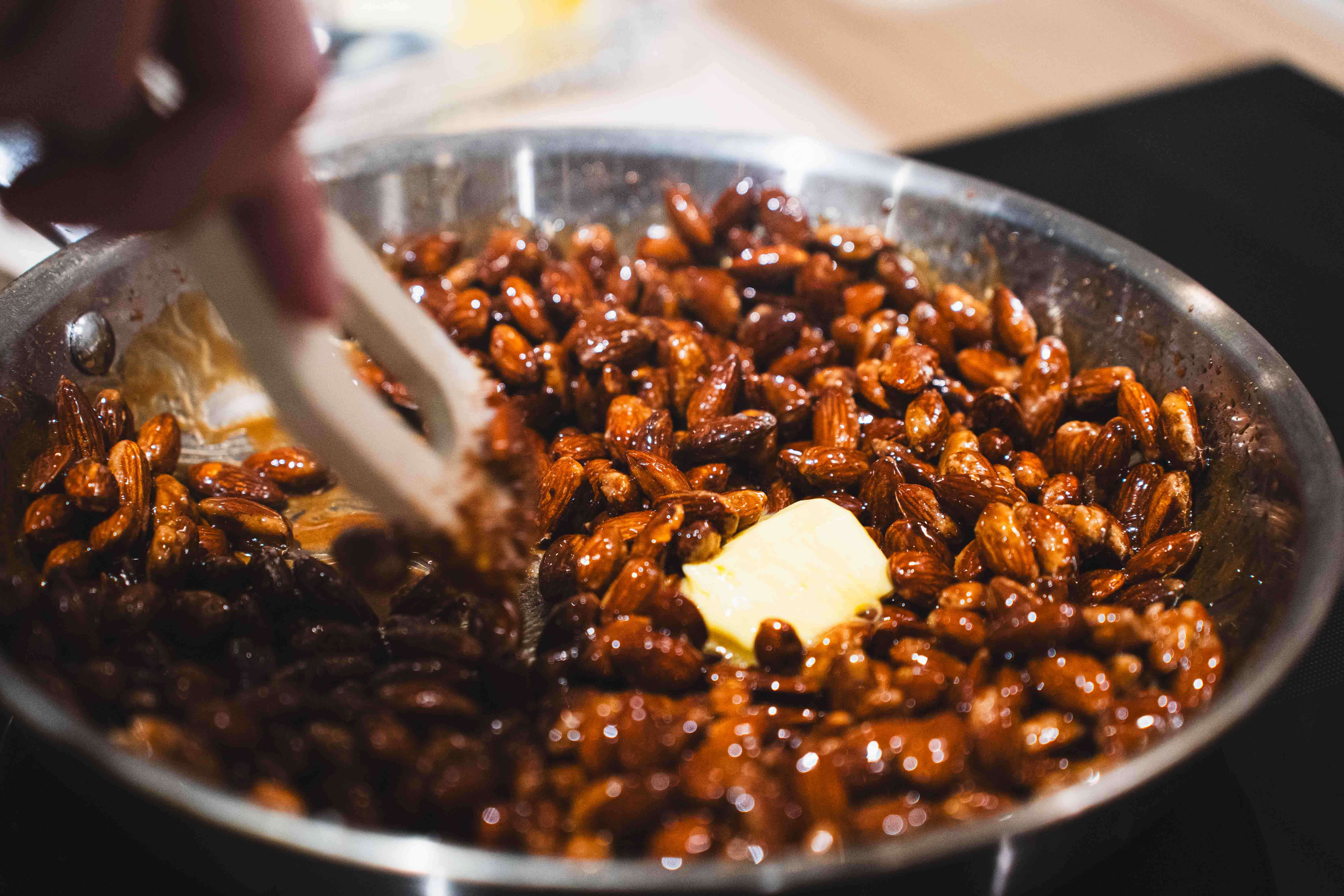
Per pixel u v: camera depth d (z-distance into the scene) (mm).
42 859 374
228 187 299
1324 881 379
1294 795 392
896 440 456
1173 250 533
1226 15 690
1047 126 595
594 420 470
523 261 493
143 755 342
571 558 422
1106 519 423
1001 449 450
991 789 365
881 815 354
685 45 659
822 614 417
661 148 499
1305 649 351
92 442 426
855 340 482
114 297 440
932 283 495
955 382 468
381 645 399
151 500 433
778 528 431
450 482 375
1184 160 577
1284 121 601
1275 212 552
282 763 357
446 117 595
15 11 247
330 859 322
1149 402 443
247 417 473
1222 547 411
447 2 619
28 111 266
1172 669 385
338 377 353
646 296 494
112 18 255
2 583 379
